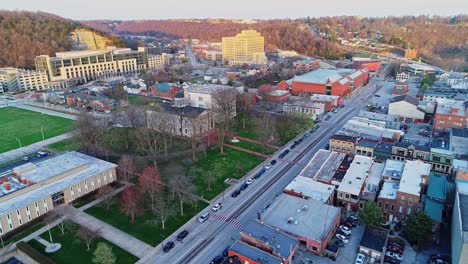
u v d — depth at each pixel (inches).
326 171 4156.0
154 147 5319.9
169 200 3922.2
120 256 3026.6
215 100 6456.7
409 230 3073.3
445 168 4370.1
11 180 3917.3
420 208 3432.6
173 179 4259.4
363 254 2974.9
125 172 4490.7
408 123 6614.2
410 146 4564.5
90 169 4205.2
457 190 3351.4
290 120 6215.6
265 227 3070.9
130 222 3533.5
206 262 2972.4
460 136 4785.9
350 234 3304.6
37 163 4269.2
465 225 2586.1
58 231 3400.6
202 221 3528.5
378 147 4798.2
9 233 3344.0
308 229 3112.7
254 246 2945.4
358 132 5428.2
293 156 5137.8
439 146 4712.1
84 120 5487.2
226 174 4571.9
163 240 3260.3
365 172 4072.3
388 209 3533.5
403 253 3014.3
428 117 6796.3
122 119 6190.9
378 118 6230.3
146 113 6058.1
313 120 6594.5
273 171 4655.5
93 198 4015.8
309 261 2906.0
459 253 2491.4
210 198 3991.1
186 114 5895.7
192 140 5354.3
